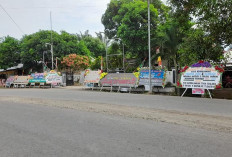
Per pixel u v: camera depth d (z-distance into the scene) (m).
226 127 5.85
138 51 27.59
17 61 35.66
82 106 9.73
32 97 14.01
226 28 12.06
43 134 5.50
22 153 4.27
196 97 12.72
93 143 4.74
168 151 4.20
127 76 17.81
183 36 15.97
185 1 14.58
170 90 15.20
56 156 4.07
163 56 18.80
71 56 31.61
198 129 5.68
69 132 5.62
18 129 6.03
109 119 7.00
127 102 10.84
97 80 20.05
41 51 33.16
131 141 4.82
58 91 18.78
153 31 25.23
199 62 13.15
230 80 15.65
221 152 4.12
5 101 12.27
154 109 8.76
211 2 11.78
